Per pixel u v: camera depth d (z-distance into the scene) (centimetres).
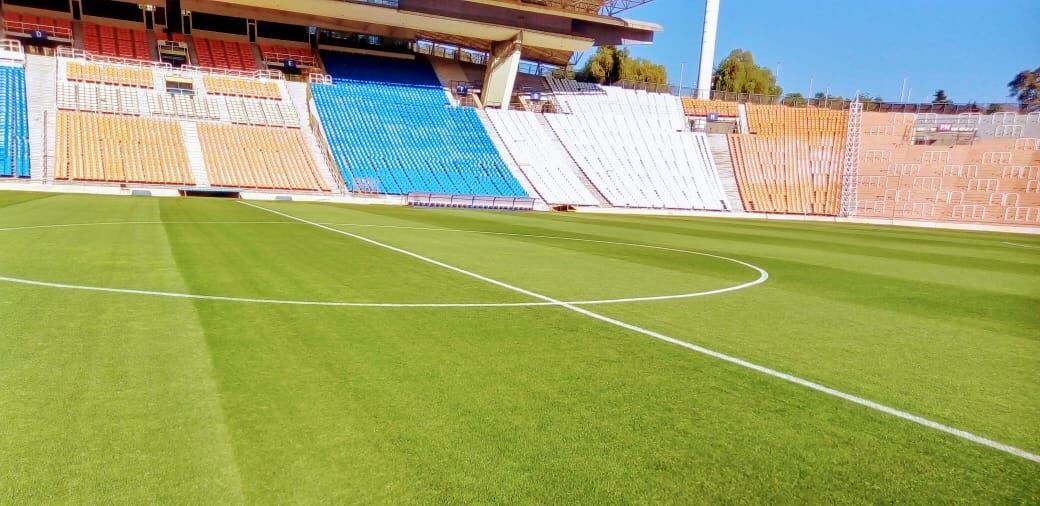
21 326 599
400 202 3572
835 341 700
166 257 1051
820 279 1227
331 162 3803
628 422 430
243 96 4059
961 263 1722
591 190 4331
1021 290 1220
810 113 5122
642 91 5353
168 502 307
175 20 4425
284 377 486
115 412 408
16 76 3478
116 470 336
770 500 334
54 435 373
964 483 365
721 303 901
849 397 507
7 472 330
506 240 1689
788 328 755
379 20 4250
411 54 5144
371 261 1124
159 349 543
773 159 4844
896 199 4616
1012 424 465
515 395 471
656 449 389
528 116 4772
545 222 2605
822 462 383
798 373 565
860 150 4838
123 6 4253
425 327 663
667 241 1952
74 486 319
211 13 4309
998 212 4353
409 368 522
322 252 1212
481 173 4138
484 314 740
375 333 629
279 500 311
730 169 4781
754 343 669
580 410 447
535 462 363
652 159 4728
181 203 2552
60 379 462
